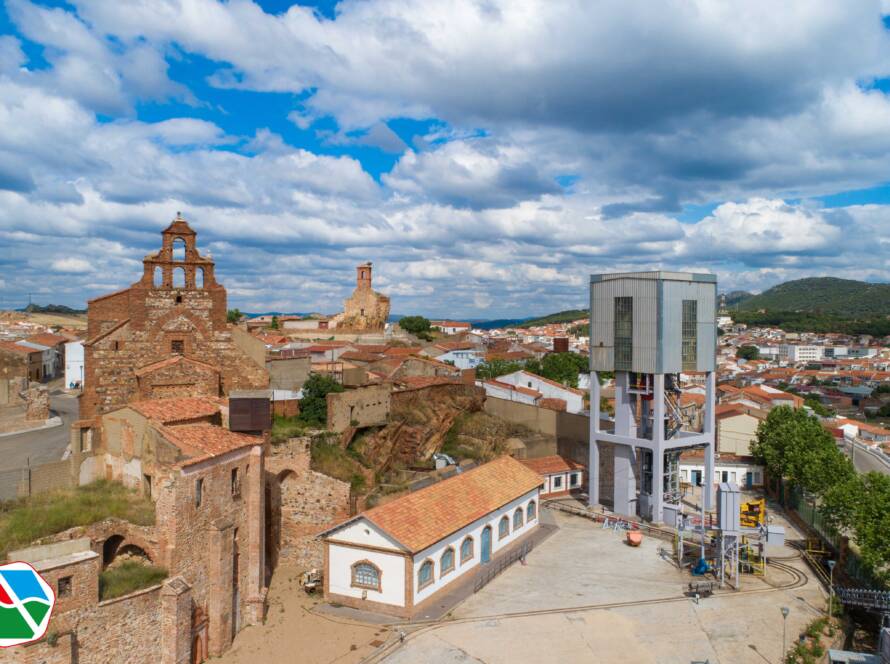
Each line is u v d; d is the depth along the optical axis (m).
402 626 41.00
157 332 50.84
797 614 43.41
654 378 59.53
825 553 54.00
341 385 64.06
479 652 37.91
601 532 59.44
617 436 62.50
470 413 78.94
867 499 48.34
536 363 125.56
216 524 37.19
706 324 61.38
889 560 44.28
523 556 52.53
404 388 71.19
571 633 40.31
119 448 40.25
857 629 44.59
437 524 45.72
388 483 58.25
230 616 38.09
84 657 29.16
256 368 54.31
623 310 61.34
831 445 67.88
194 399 43.84
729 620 42.38
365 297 159.75
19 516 33.84
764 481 75.75
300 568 50.09
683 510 63.00
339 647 38.19
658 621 42.12
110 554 35.78
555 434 76.06
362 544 43.47
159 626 32.72
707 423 61.97
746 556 52.47
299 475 50.53
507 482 56.25
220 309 53.03
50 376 121.44
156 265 50.91
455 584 47.12
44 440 63.00
